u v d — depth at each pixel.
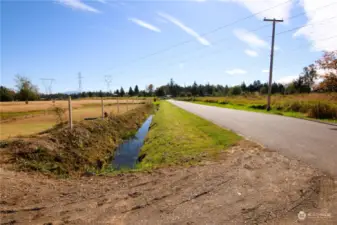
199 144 8.21
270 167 5.02
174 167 5.50
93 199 3.76
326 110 14.44
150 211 3.25
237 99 40.66
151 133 13.99
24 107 37.88
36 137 8.48
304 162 5.32
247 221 2.90
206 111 23.33
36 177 5.32
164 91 121.44
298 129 10.12
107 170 7.12
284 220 2.91
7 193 4.05
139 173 5.21
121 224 2.92
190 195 3.73
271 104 22.58
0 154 6.46
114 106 40.62
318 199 3.44
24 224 2.98
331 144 7.11
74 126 11.16
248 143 7.61
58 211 3.34
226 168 5.06
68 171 7.09
